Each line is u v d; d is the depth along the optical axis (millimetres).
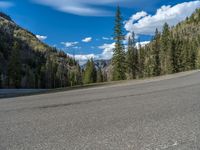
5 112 8258
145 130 5035
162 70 71375
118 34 52719
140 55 76625
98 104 8906
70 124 5805
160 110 7133
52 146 4250
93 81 96562
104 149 4008
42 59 171375
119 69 52812
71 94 14047
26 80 87562
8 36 170500
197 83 15383
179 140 4320
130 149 3967
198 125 5266
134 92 12500
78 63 123250
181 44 76875
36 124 5996
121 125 5516
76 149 4055
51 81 109062
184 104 8008
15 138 4809
